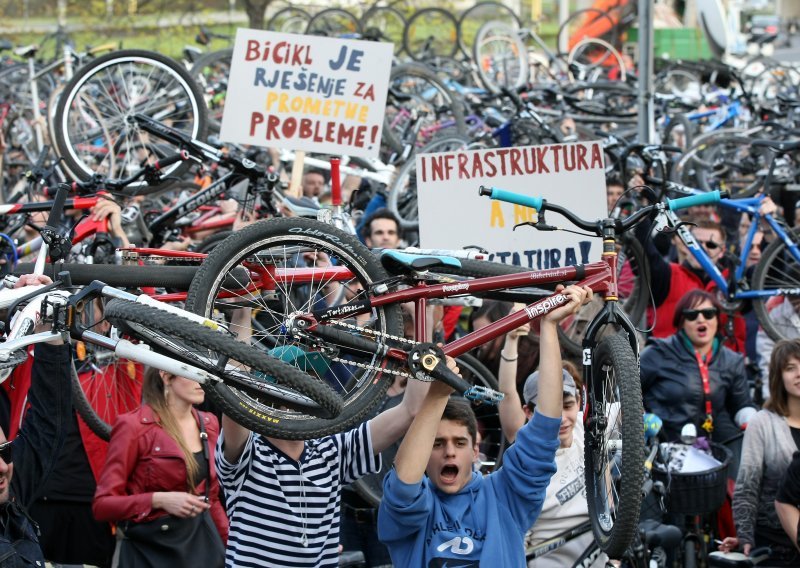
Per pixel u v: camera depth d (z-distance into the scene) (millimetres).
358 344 6188
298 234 6262
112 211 9305
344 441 6465
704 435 9250
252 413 5930
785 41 37469
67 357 6031
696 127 21156
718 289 11453
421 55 24250
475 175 8875
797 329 11406
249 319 6648
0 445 5984
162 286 6543
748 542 8367
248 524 6301
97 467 8336
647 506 8406
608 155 14125
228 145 13859
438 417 6027
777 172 16547
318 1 27938
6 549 5836
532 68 25250
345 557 7609
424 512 6047
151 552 7230
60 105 11508
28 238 10680
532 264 8805
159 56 11680
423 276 6383
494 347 9008
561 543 7422
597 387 6520
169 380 7402
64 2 25328
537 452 6199
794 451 8312
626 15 29578
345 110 9539
